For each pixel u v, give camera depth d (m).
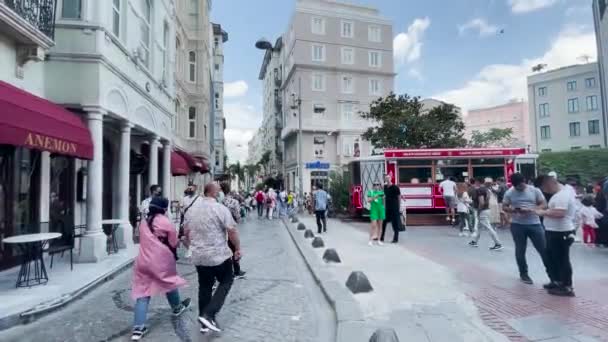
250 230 16.86
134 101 11.08
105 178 12.72
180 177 22.81
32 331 4.72
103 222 9.12
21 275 6.49
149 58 13.07
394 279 6.74
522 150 16.70
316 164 28.31
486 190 10.07
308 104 42.06
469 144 36.22
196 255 4.43
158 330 4.68
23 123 6.35
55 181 10.04
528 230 6.32
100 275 7.24
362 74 44.06
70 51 8.72
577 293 5.77
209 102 28.00
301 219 22.03
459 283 6.44
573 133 55.81
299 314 5.26
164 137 14.40
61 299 5.72
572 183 10.63
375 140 27.16
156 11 13.45
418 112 27.11
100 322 5.03
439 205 16.61
